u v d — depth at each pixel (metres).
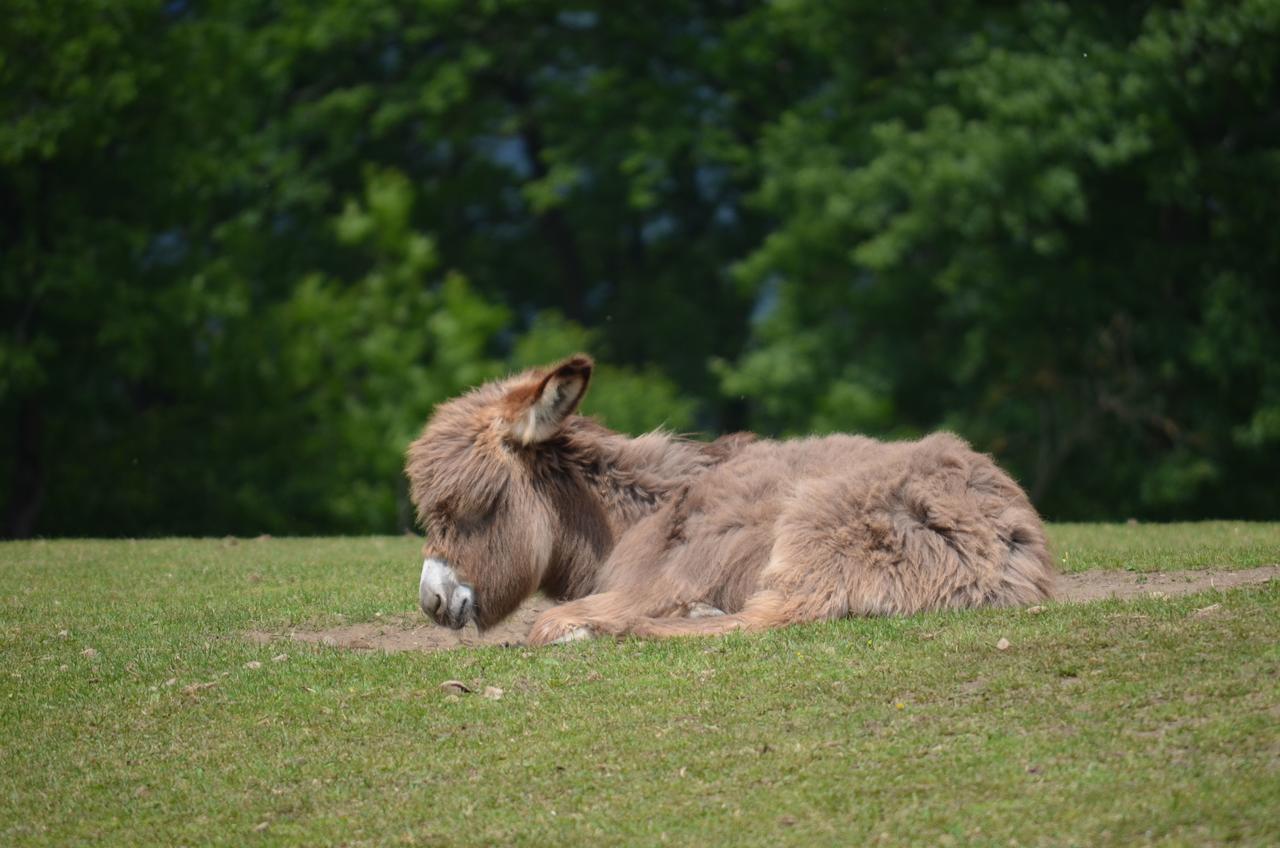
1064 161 93.19
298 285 117.50
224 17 114.88
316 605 37.84
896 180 97.31
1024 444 104.06
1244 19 88.50
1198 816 19.97
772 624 29.42
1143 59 92.62
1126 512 102.00
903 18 106.81
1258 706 22.97
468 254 140.75
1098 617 28.16
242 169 108.81
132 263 101.50
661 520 31.69
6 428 110.19
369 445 103.88
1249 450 98.56
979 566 29.77
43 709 28.44
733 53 116.06
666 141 113.19
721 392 128.12
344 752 25.12
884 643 27.52
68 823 23.39
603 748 24.14
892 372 102.69
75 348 103.69
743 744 23.77
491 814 22.27
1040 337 101.00
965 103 100.38
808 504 30.33
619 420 108.88
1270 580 31.06
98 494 106.00
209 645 32.84
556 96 121.56
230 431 106.88
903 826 20.61
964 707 24.31
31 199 98.06
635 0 122.44
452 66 119.00
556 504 31.86
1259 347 93.12
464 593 30.73
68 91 94.62
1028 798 21.00
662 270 139.00
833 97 108.88
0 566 46.06
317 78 130.38
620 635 30.03
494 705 26.48
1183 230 100.88
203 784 24.42
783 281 109.69
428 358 112.75
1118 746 22.28
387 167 133.25
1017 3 105.94
